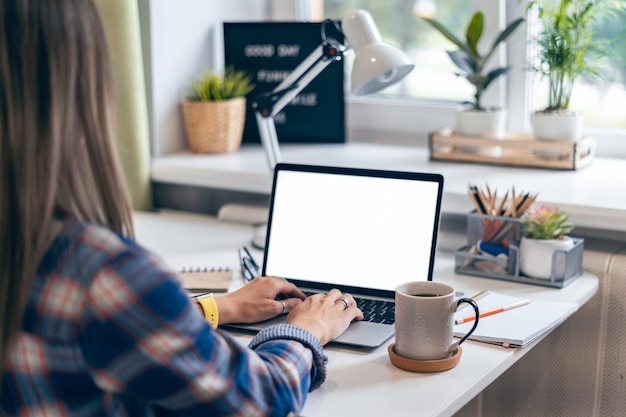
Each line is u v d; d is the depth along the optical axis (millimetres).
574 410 1828
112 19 2137
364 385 1164
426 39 2361
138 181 2268
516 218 1628
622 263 1689
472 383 1169
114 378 810
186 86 2418
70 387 813
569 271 1592
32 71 800
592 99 2162
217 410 867
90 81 832
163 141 2371
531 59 2211
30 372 806
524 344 1293
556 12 2062
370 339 1289
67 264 801
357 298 1459
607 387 1775
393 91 2469
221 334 925
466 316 1393
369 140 2494
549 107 2061
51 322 796
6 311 796
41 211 798
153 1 2264
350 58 2521
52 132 802
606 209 1685
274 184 1572
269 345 1041
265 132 1937
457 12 2297
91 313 792
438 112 2348
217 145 2367
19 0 800
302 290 1511
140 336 804
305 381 1014
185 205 2344
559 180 1915
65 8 816
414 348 1205
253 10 2588
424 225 1451
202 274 1652
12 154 797
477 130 2096
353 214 1504
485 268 1647
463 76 2090
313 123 2428
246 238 1954
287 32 2393
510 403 1904
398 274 1454
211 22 2457
